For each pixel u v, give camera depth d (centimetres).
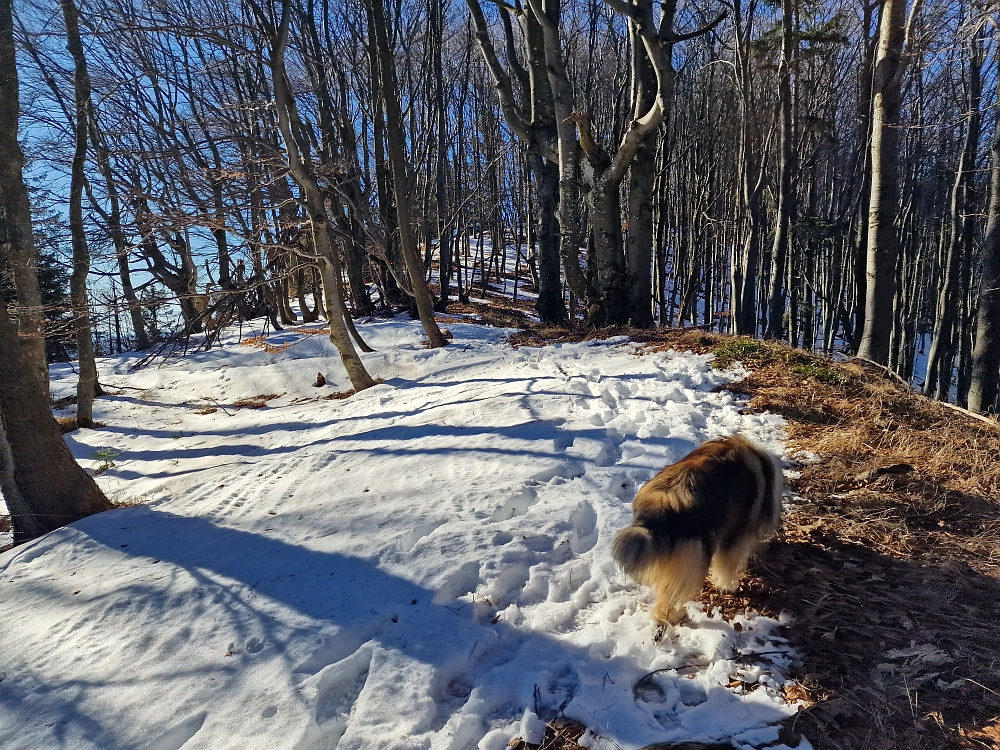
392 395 1103
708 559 346
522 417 744
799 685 303
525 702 308
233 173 1015
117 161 1742
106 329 2578
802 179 2792
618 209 1362
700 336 1060
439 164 2288
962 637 327
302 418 1123
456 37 3019
